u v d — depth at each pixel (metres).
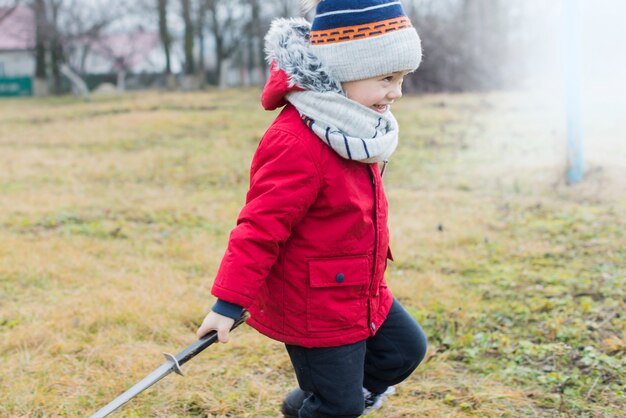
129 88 46.16
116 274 4.62
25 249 5.16
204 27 36.00
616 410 2.86
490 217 5.96
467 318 3.78
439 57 21.08
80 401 2.98
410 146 10.12
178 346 3.56
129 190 7.66
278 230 2.12
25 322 3.82
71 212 6.46
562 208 6.09
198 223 6.13
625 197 6.27
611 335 3.48
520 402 2.95
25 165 9.20
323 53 2.15
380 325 2.39
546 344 3.45
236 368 3.29
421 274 4.53
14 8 34.75
